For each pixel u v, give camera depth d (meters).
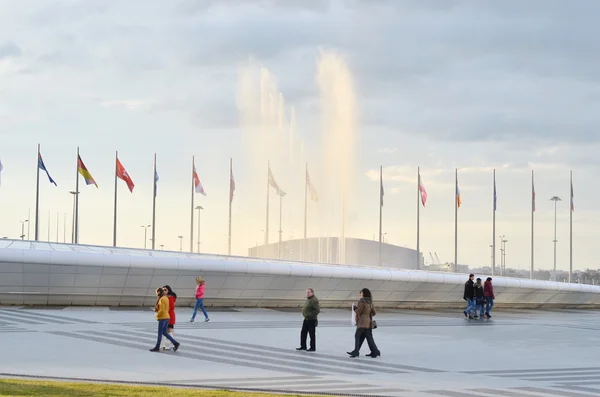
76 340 28.62
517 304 59.91
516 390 20.83
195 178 73.56
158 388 18.34
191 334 32.00
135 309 42.53
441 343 32.09
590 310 63.19
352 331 35.16
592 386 21.83
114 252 48.03
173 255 50.47
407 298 52.38
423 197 76.19
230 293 46.25
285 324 37.28
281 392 19.06
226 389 19.19
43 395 16.41
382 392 19.75
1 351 25.41
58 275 41.69
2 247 41.22
